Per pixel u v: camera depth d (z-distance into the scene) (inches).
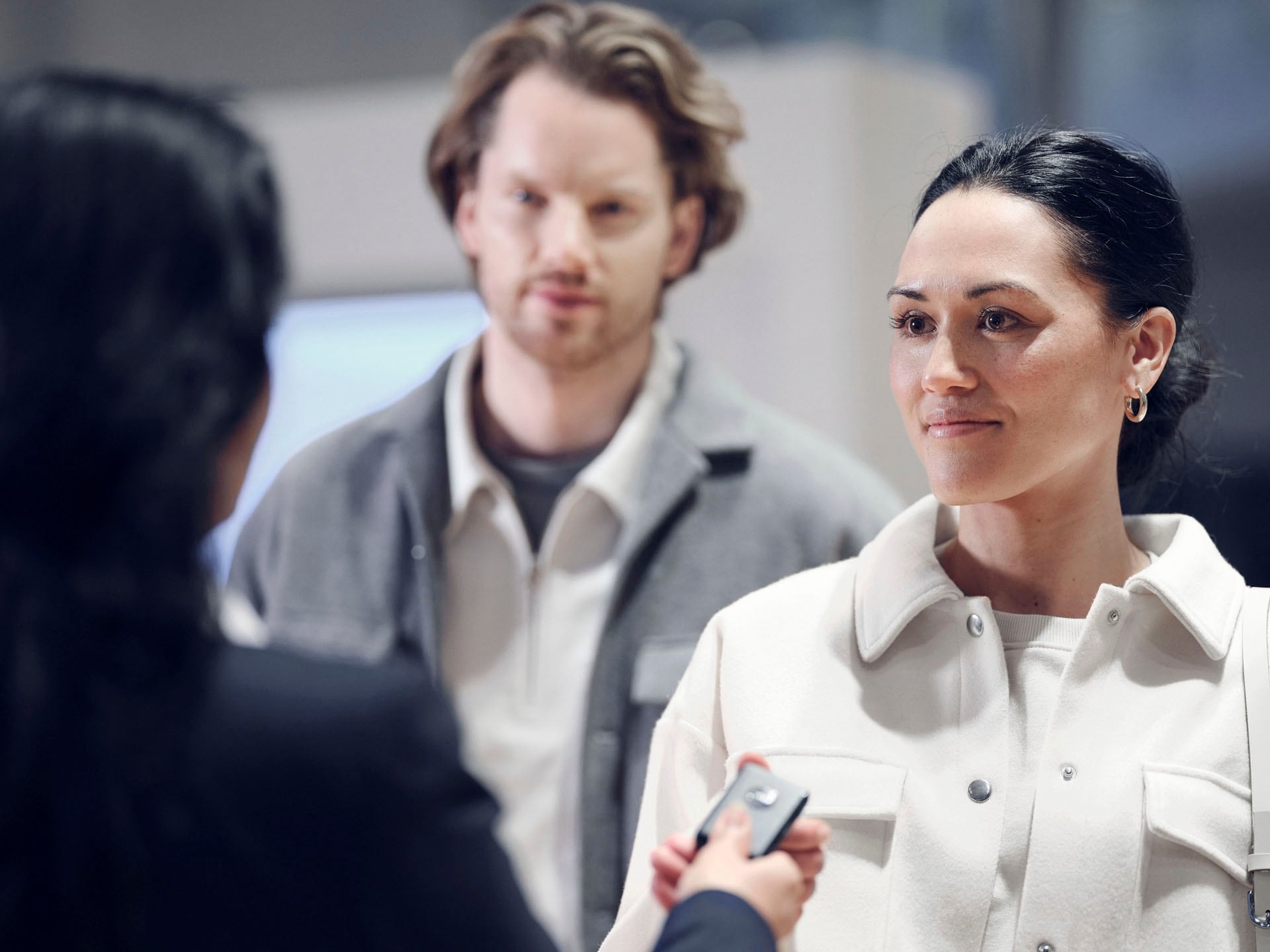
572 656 125.8
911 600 77.5
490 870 55.4
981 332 72.1
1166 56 257.0
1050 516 76.0
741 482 125.7
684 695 83.4
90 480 51.3
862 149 217.8
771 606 83.1
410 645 128.6
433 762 55.2
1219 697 72.6
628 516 125.6
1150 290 73.5
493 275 126.8
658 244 128.0
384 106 231.9
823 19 267.1
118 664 50.8
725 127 131.6
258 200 56.3
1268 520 235.1
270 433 233.5
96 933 50.2
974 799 73.4
